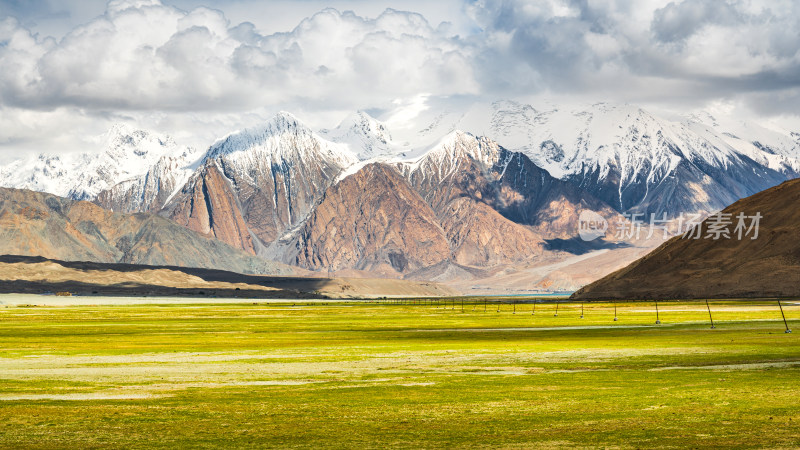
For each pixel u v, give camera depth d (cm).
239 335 12000
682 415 4419
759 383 5516
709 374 6066
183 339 11094
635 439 3853
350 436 4016
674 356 7475
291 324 15500
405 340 10494
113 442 3912
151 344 10088
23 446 3831
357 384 5897
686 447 3666
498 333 11844
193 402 5069
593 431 4056
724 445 3688
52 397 5306
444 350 8688
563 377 6128
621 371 6444
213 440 3947
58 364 7488
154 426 4294
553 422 4303
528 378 6109
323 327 14312
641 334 10806
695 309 19325
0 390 5650
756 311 17500
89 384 5969
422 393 5381
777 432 3944
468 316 18975
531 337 10738
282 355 8306
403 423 4341
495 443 3825
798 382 5541
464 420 4400
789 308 18850
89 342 10500
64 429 4219
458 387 5659
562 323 14588
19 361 7794
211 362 7606
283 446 3806
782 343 8631
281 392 5500
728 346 8375
